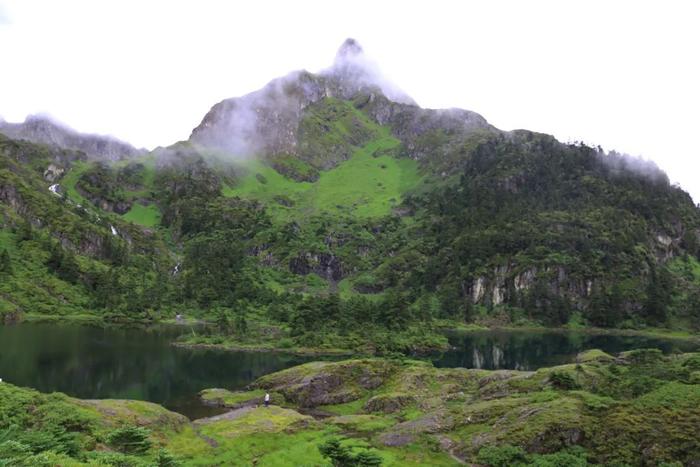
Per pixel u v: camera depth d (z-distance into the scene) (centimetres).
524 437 5084
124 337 15025
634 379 6078
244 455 5316
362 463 4500
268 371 11119
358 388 8794
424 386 8650
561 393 6238
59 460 3478
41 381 8906
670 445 4612
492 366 12081
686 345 17238
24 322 17025
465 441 5459
